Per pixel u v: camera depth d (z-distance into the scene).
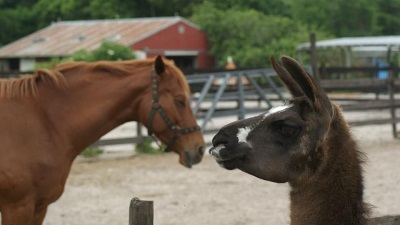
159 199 10.17
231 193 10.59
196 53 49.25
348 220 3.74
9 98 5.96
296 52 43.16
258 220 8.80
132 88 6.55
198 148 7.02
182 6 64.62
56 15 66.62
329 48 39.81
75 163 13.45
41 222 5.97
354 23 62.41
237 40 48.81
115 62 6.59
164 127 6.83
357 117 21.53
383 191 10.51
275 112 3.87
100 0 64.38
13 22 65.88
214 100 15.78
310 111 3.80
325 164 3.78
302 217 3.82
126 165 13.29
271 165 3.81
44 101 6.05
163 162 13.67
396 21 66.69
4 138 5.75
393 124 17.50
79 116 6.19
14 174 5.66
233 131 3.90
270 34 48.31
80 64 6.40
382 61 44.72
